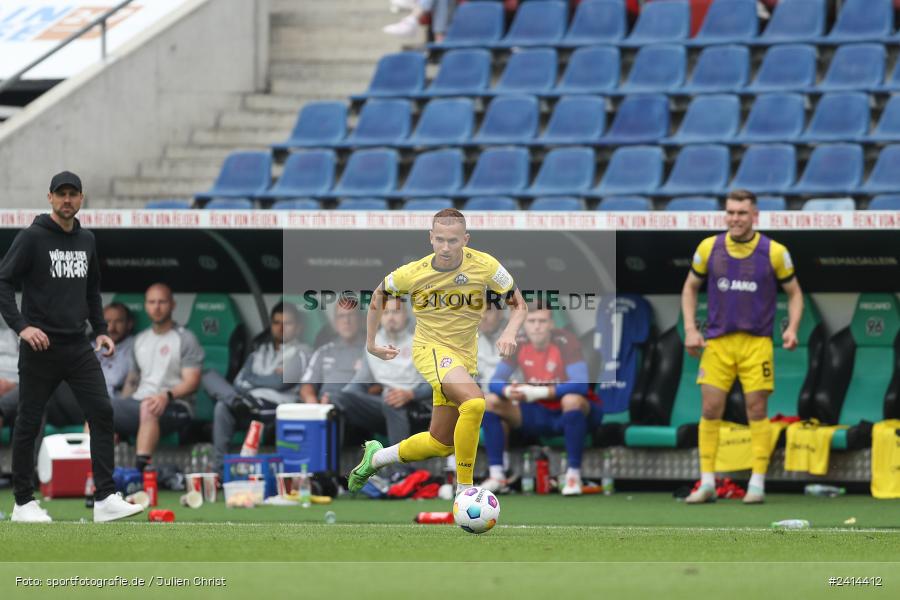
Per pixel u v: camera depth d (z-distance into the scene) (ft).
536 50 219.20
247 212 139.95
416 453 95.25
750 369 126.21
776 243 126.41
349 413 141.79
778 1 220.02
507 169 197.36
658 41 219.82
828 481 138.72
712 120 199.82
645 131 201.77
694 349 128.16
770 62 206.39
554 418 139.23
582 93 209.05
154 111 214.69
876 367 142.31
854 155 185.06
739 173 188.24
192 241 150.30
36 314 104.94
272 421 143.23
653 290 148.77
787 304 146.00
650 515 117.19
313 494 132.26
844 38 208.54
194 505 125.18
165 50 216.13
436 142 206.49
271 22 241.55
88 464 136.05
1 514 113.70
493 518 88.38
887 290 142.82
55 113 199.31
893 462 131.85
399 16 238.48
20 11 226.79
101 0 227.61
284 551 79.56
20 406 106.42
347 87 231.09
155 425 141.79
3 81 204.13
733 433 138.72
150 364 146.82
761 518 114.21
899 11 215.10
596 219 135.03
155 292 147.23
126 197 207.31
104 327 109.50
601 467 144.25
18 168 194.70
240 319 155.94
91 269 108.37
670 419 145.07
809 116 202.18
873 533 95.09
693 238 141.49
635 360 146.30
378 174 201.87
